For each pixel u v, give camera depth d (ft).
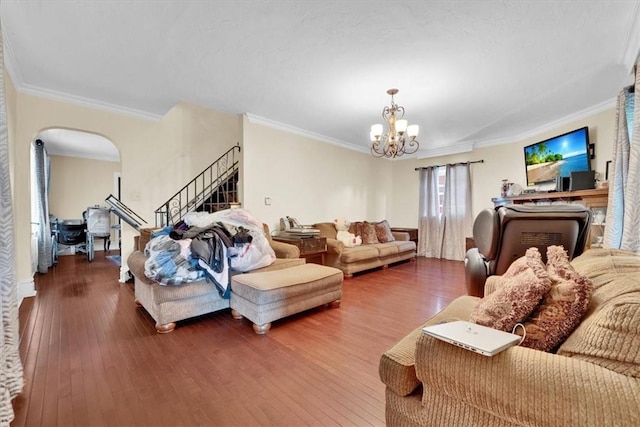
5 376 4.22
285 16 6.48
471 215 18.06
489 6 6.16
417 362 2.88
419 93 10.62
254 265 9.31
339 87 10.19
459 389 2.61
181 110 14.47
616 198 8.91
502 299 3.17
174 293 7.64
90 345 6.67
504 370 2.39
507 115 12.89
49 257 15.52
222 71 9.05
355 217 19.12
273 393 4.99
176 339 7.06
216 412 4.51
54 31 7.02
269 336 7.27
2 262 4.45
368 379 5.43
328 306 9.55
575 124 12.76
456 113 12.68
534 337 2.87
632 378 2.05
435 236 19.76
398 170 22.08
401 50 7.84
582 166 11.96
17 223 9.93
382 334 7.41
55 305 9.40
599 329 2.28
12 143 9.30
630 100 8.55
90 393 4.94
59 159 21.12
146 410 4.55
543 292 2.98
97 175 22.58
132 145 12.80
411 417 3.15
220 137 15.92
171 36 7.25
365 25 6.80
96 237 21.21
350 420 4.36
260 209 13.60
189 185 14.66
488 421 2.58
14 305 4.75
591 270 3.57
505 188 15.26
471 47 7.70
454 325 2.97
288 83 9.87
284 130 14.67
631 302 2.20
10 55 8.05
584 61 8.38
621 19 6.53
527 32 7.04
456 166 18.66
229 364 5.92
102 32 7.07
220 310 9.19
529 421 2.26
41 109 10.42
